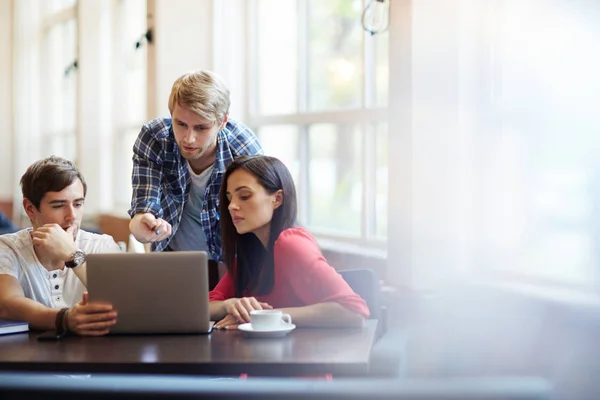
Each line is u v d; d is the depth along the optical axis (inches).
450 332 122.6
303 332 90.8
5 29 355.9
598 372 95.2
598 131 102.4
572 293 106.4
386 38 152.9
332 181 169.6
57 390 36.5
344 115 163.3
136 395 36.2
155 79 199.6
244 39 198.7
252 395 35.9
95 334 90.5
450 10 130.5
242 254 103.8
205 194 127.1
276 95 189.2
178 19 199.0
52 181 104.1
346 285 96.1
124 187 272.7
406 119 130.7
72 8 303.6
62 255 101.3
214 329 93.9
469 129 130.4
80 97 275.6
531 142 117.2
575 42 107.0
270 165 100.7
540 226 115.8
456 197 130.9
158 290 90.5
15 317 96.3
